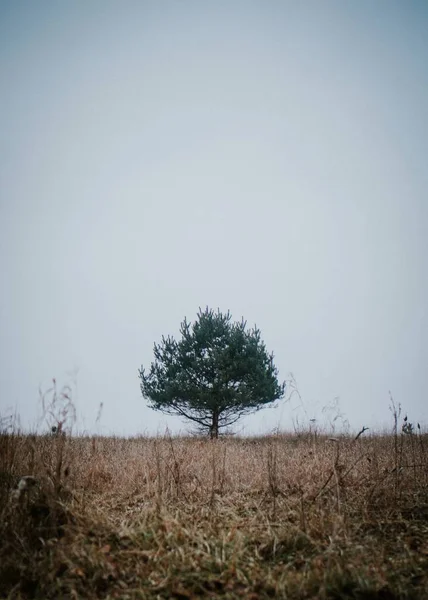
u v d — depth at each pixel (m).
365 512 5.61
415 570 4.33
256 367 21.70
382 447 9.92
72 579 4.09
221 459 8.45
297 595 3.89
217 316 22.83
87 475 6.94
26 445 6.18
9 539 4.60
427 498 6.20
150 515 5.33
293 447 11.04
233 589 4.00
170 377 22.30
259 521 5.45
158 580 4.11
